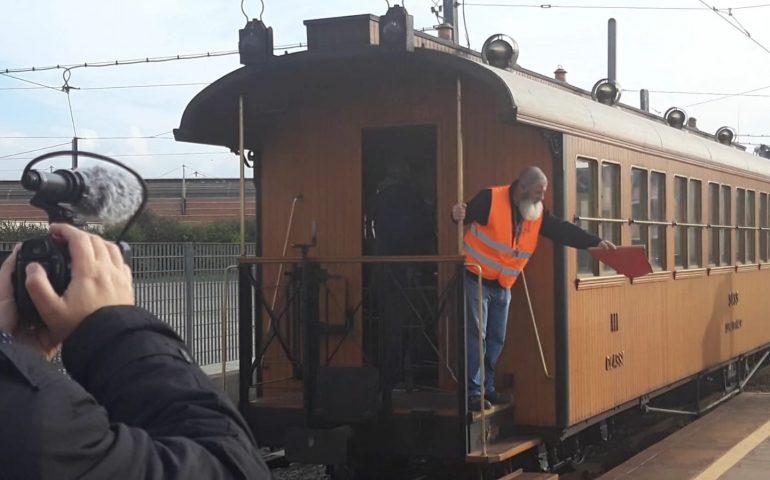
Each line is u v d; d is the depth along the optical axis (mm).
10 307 1441
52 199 1466
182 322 10633
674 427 10492
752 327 12344
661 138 9016
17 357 1294
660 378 8820
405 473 7254
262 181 7457
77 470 1269
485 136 6785
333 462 6031
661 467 7316
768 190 13430
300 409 6430
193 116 6750
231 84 6629
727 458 7590
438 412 6051
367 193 7395
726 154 11508
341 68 6617
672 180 9297
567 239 6379
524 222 6270
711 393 11797
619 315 7773
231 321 11305
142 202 1520
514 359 6719
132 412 1463
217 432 1471
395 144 7473
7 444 1231
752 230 12570
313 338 6234
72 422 1276
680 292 9484
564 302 6625
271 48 6520
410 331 6180
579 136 6957
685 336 9617
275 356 7195
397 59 6301
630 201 8141
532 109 6156
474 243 6246
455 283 5961
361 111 7102
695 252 10172
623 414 9438
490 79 6000
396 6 6137
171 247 10539
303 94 7270
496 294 6316
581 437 8062
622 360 7812
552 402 6613
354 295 7051
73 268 1442
